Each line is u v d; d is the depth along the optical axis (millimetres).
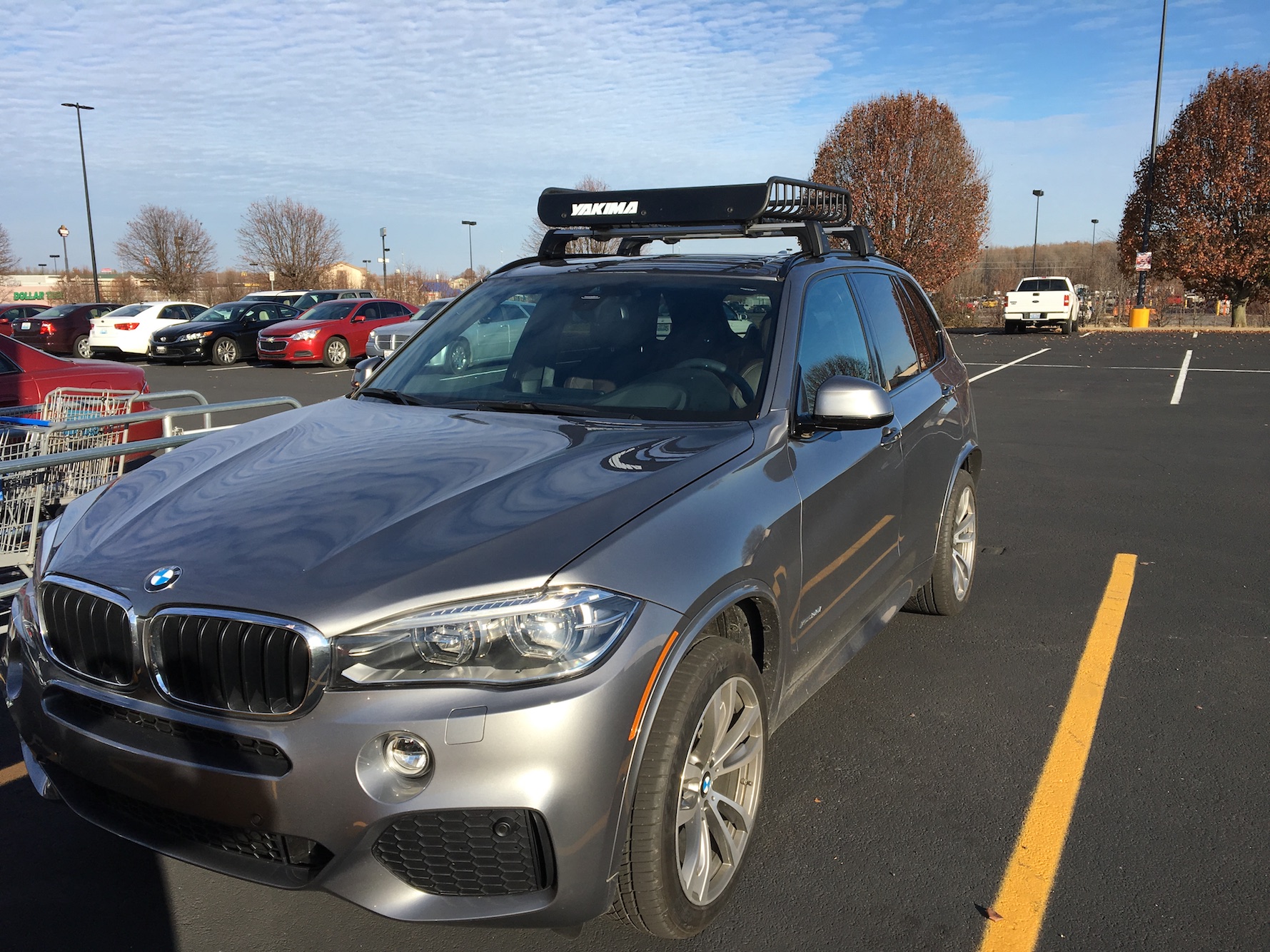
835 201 4613
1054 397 13961
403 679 2119
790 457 3082
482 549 2271
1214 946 2547
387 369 3916
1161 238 31609
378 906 2143
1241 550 6227
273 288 57625
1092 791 3334
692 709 2369
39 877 2889
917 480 4141
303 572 2250
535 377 3496
